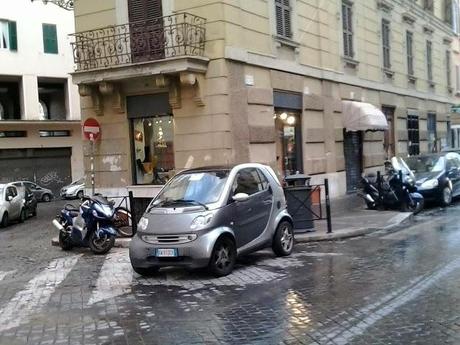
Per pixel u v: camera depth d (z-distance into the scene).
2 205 20.17
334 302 6.84
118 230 12.87
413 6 29.05
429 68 31.78
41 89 35.81
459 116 35.31
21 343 5.96
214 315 6.55
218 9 14.44
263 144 16.03
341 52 20.98
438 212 16.09
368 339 5.46
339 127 20.59
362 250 10.45
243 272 8.91
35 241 14.91
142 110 15.70
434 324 5.82
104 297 7.77
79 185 34.53
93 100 16.12
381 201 16.31
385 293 7.14
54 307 7.39
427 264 8.79
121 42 15.63
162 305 7.16
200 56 14.27
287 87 17.34
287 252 10.19
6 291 8.56
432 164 18.22
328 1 20.02
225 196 8.96
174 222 8.61
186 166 14.90
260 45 16.05
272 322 6.16
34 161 34.75
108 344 5.73
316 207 13.13
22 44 33.84
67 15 35.56
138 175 16.09
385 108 25.72
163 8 15.15
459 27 37.94
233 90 14.77
